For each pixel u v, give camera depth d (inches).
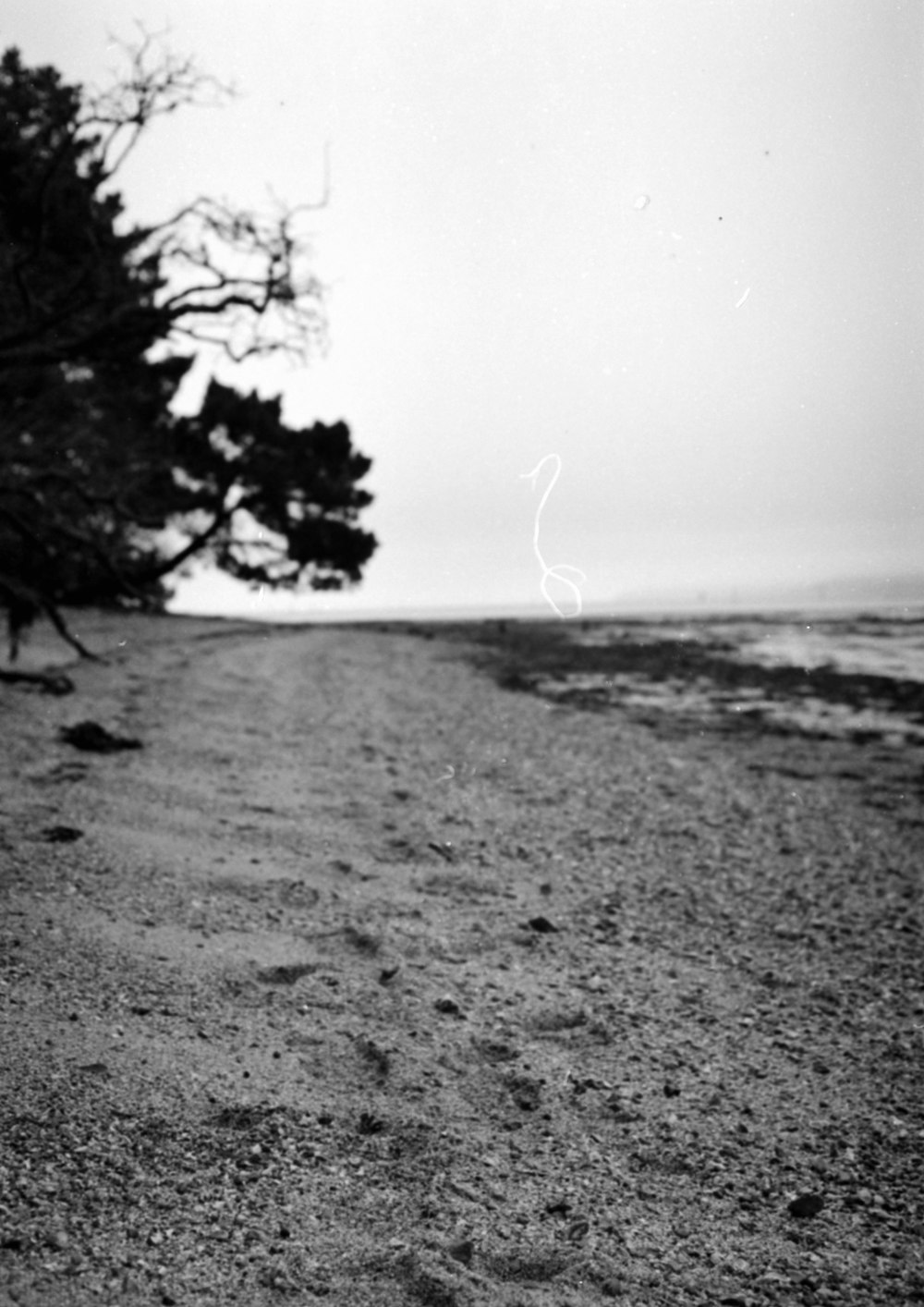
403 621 3065.9
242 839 318.0
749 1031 211.0
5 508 696.4
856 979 242.5
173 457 1326.3
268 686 784.9
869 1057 199.2
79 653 751.1
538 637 1930.4
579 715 724.0
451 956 241.1
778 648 1615.4
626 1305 123.1
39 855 273.0
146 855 286.7
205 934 235.5
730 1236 139.7
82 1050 171.0
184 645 1153.4
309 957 229.9
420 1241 131.7
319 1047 186.4
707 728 677.9
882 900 307.4
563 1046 198.1
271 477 1371.8
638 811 417.4
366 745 526.9
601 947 257.4
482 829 368.5
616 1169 155.0
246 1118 157.9
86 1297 114.4
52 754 407.5
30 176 630.5
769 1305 125.2
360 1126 160.9
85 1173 138.0
